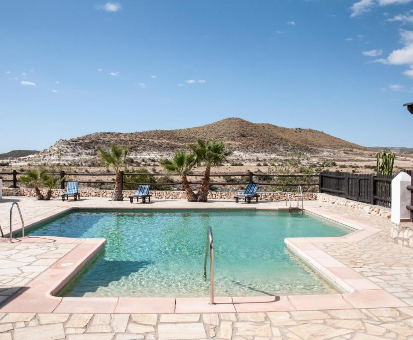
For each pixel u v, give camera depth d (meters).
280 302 4.79
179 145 76.25
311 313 4.46
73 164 52.62
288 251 8.56
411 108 8.38
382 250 7.54
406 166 50.28
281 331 4.01
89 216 13.39
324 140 119.94
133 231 10.99
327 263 6.59
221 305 4.70
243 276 6.72
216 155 15.80
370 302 4.77
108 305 4.64
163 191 17.58
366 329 4.04
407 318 4.31
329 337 3.87
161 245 9.29
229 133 92.06
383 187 12.46
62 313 4.39
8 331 3.94
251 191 16.36
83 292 5.86
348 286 5.38
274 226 11.72
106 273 6.91
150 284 6.29
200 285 6.23
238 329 4.05
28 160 65.19
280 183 18.67
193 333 3.96
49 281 5.52
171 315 4.38
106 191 18.34
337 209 13.88
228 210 14.34
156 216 13.48
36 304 4.64
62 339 3.79
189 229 11.31
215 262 7.67
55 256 6.95
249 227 11.56
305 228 11.34
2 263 6.44
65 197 18.00
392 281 5.57
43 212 12.82
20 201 16.22
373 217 12.04
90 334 3.90
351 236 8.90
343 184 15.35
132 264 7.55
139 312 4.45
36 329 3.99
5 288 5.20
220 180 33.28
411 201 8.09
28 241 8.18
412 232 7.64
